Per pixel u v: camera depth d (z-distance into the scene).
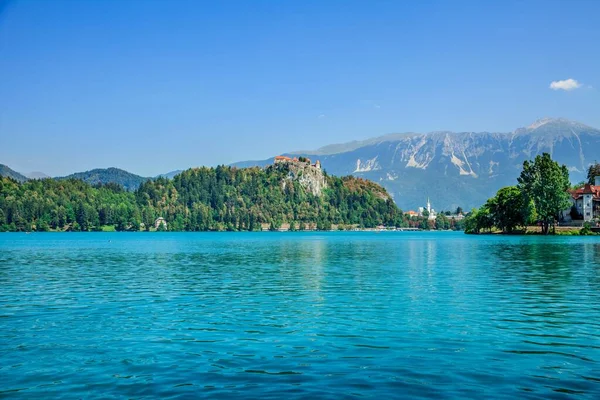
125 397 18.53
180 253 111.94
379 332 28.19
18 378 20.70
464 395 18.33
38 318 33.03
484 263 74.25
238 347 25.17
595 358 22.80
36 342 26.50
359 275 59.28
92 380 20.39
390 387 19.20
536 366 21.69
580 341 25.92
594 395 18.27
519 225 198.25
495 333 27.75
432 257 90.75
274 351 24.36
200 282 53.06
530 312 33.97
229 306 37.34
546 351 24.02
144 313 34.62
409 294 42.72
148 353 24.23
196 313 34.50
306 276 58.69
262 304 38.16
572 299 39.53
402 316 32.75
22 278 57.62
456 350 24.27
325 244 169.75
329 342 26.00
